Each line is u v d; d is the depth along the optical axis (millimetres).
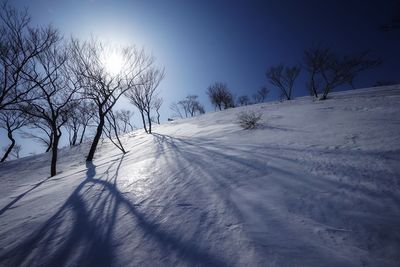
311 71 27234
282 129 8289
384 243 2037
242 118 10875
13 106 11172
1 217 4781
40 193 6379
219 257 2197
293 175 3811
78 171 8961
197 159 6125
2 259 2990
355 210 2578
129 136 21266
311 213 2656
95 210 4062
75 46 11367
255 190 3494
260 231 2471
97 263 2537
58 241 3201
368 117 7840
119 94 12711
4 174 13070
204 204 3365
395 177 3164
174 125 22453
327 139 5750
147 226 3092
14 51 8469
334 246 2090
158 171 5793
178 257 2330
